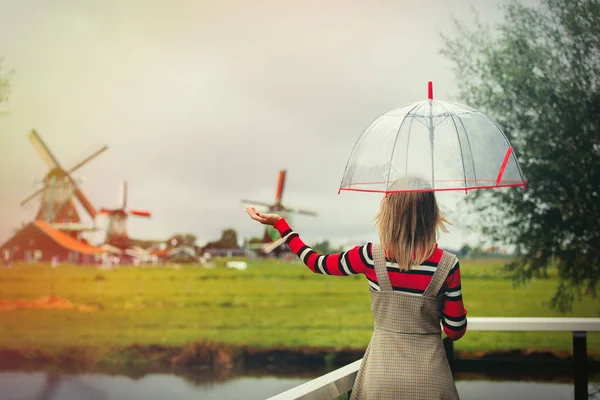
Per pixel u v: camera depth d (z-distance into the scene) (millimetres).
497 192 13422
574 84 13539
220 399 14234
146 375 15375
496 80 14008
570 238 13320
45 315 15758
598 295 13141
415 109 2510
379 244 2301
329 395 2455
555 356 12398
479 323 4148
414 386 2178
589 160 13414
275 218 2498
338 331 15086
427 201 2264
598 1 13477
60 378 15383
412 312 2240
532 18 13797
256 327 15391
